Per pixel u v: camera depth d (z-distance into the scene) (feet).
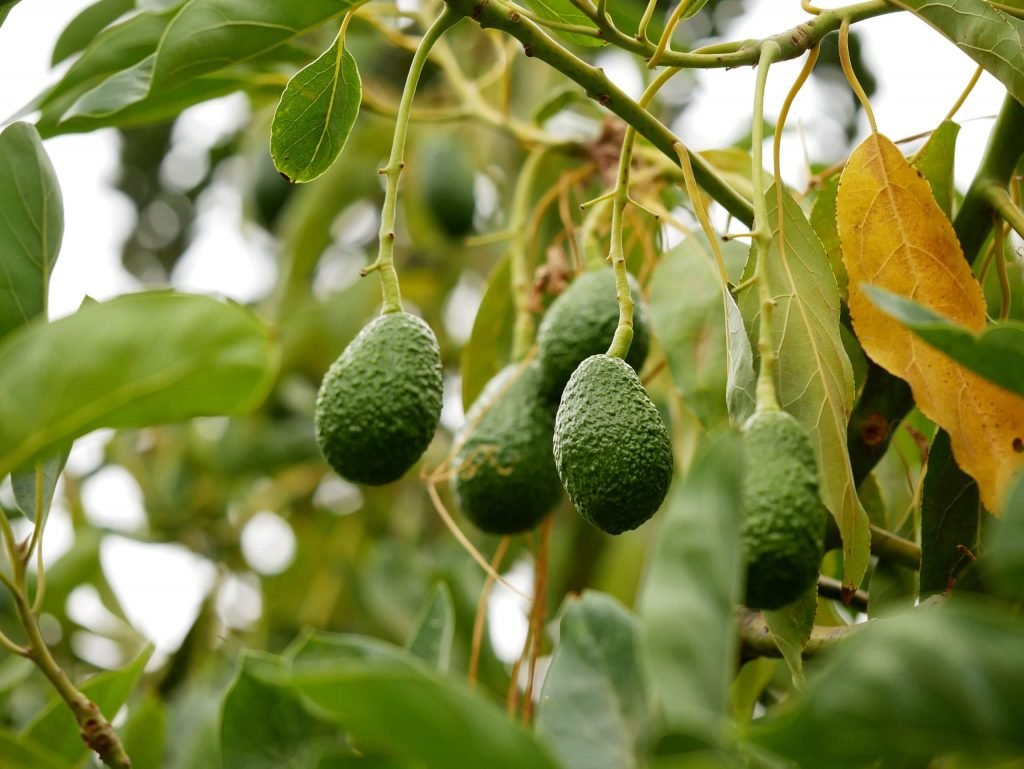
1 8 3.30
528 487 3.57
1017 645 1.86
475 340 4.22
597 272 3.61
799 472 2.36
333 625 5.82
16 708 4.66
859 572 2.78
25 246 2.94
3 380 2.22
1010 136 3.18
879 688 1.88
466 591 4.92
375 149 6.00
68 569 5.19
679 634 2.03
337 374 2.87
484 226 6.20
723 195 3.02
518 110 5.76
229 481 5.90
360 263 6.58
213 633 5.43
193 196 6.90
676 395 4.01
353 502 6.14
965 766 2.05
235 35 3.30
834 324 2.88
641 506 2.62
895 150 2.98
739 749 2.05
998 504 2.80
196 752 3.92
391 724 2.03
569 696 2.42
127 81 3.62
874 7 2.98
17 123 2.97
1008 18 2.97
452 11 2.85
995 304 4.19
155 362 2.24
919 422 3.78
